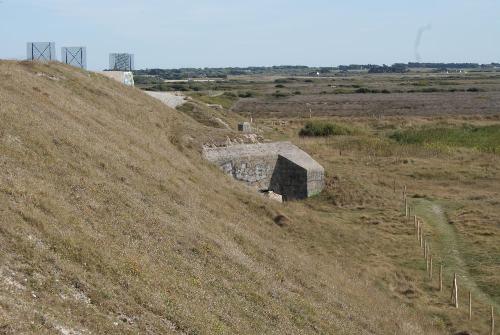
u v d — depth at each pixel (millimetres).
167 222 18766
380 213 34875
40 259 12430
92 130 24609
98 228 15641
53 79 32594
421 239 30125
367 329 19062
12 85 24391
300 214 30750
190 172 28266
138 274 14188
